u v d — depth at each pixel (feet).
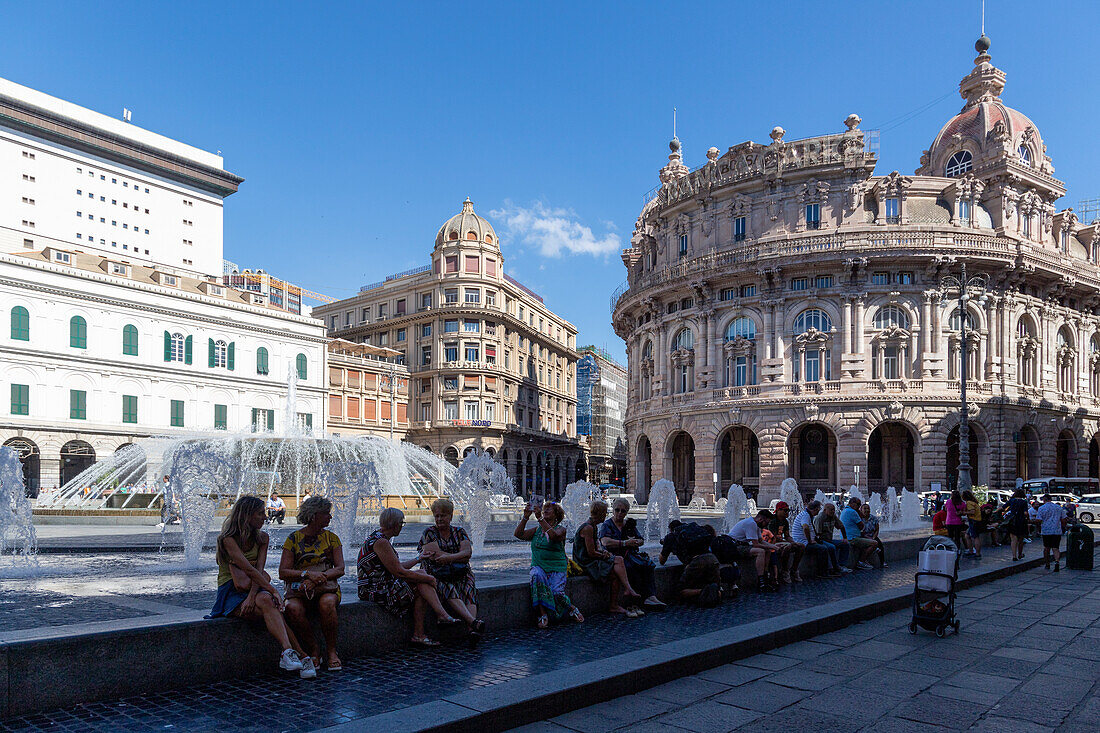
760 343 188.24
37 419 189.37
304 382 253.65
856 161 182.29
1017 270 181.47
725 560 48.08
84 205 264.93
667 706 27.04
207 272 303.27
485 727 23.03
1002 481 176.45
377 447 114.73
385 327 318.45
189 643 25.75
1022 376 188.24
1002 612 47.93
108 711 22.94
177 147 299.99
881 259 177.47
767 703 27.68
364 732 20.93
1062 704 28.14
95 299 202.08
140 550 67.41
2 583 46.34
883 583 55.88
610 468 467.93
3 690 21.85
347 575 50.55
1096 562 80.07
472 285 302.45
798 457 193.16
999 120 197.67
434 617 33.45
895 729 25.20
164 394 215.51
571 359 399.24
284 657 27.02
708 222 202.08
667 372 211.00
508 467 302.86
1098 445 219.00
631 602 41.57
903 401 174.09
